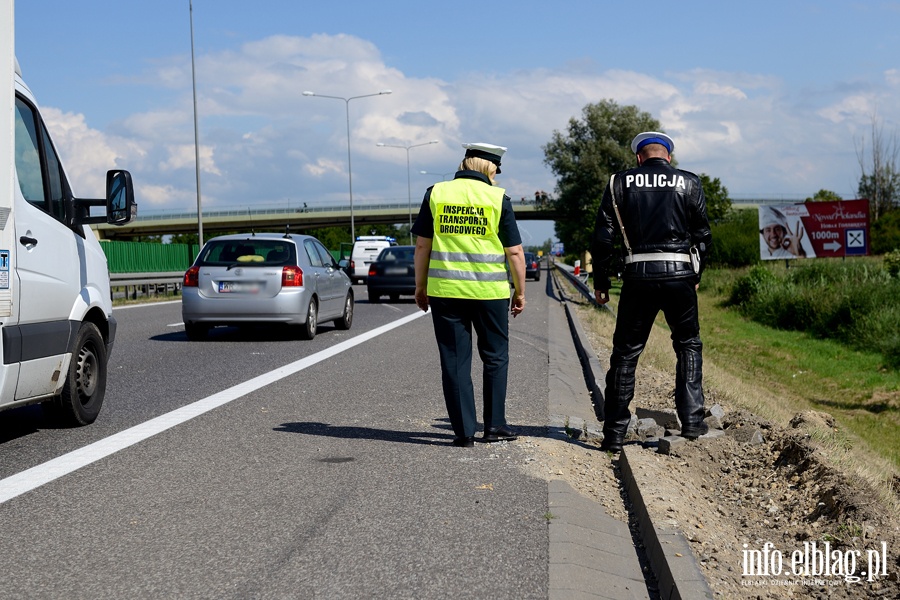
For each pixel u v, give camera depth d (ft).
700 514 16.55
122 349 43.91
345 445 22.38
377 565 13.97
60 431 23.97
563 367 39.04
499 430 22.75
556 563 14.06
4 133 19.08
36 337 21.09
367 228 413.39
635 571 14.32
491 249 21.81
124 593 12.85
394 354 41.96
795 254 150.10
